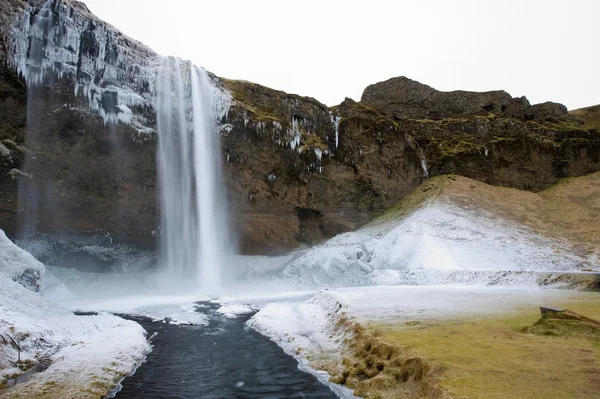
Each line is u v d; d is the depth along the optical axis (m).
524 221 42.22
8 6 27.42
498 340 10.68
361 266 36.84
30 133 30.59
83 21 30.83
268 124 41.25
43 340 13.22
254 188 42.12
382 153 49.16
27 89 28.91
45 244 34.22
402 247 37.34
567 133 56.28
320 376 11.64
